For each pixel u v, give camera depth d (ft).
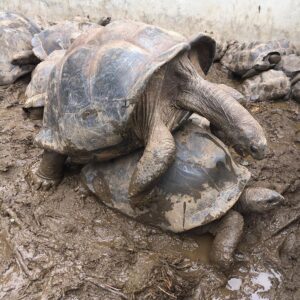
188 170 10.36
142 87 9.25
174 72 10.17
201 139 10.81
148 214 10.82
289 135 14.92
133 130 10.19
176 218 10.43
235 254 10.59
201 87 10.41
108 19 20.43
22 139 14.05
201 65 11.73
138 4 20.70
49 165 11.89
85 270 10.07
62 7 22.00
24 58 17.20
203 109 10.47
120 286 9.75
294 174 12.98
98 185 11.48
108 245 10.71
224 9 19.42
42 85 15.08
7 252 10.55
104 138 10.14
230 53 18.95
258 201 10.54
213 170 10.46
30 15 22.70
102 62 9.89
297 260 10.56
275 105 16.76
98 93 9.86
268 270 10.32
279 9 18.53
